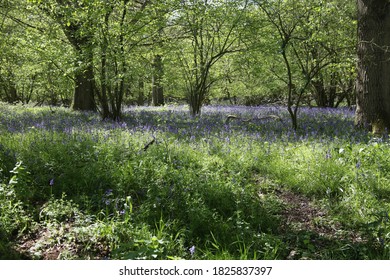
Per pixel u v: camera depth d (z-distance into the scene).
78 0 12.53
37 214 5.10
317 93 24.77
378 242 4.67
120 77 12.80
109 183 5.94
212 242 4.57
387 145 8.38
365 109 10.86
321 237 4.88
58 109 20.39
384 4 10.43
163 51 16.80
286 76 18.30
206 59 17.33
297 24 12.00
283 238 4.88
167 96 38.34
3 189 5.21
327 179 6.43
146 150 7.64
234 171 6.91
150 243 4.08
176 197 5.35
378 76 10.59
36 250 4.32
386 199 5.91
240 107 24.89
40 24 17.41
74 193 5.79
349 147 7.31
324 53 14.61
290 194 6.42
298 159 7.48
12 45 18.88
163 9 13.88
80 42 14.62
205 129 10.56
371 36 10.64
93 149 7.43
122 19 12.80
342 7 14.26
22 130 9.77
